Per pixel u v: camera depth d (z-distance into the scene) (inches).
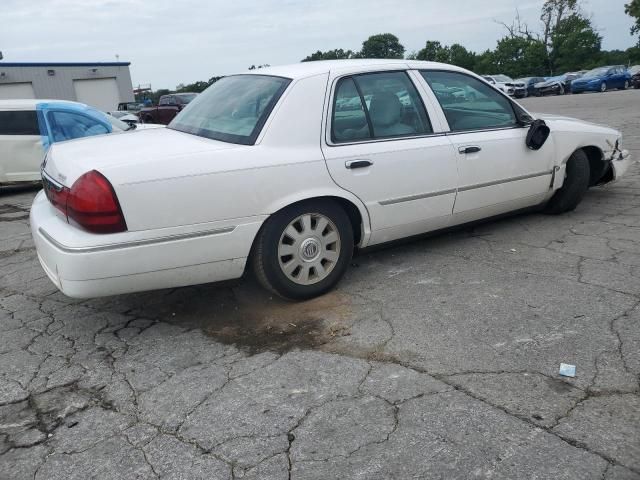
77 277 116.4
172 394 109.2
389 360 117.0
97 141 145.1
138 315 146.8
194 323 140.5
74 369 120.8
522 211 197.0
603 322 127.0
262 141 133.3
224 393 108.4
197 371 117.3
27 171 356.5
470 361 114.5
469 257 174.1
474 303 141.2
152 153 124.6
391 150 150.9
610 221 202.5
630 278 149.7
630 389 102.2
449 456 87.6
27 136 350.6
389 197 152.5
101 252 115.8
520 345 119.6
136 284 122.4
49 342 134.1
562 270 158.6
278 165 132.4
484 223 206.4
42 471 89.7
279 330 134.0
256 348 126.0
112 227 115.9
